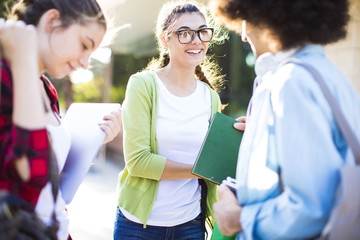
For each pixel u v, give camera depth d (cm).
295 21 128
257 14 132
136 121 209
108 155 851
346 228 112
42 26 140
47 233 134
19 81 121
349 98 130
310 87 121
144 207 212
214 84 265
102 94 902
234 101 1011
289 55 137
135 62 1038
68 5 140
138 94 212
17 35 120
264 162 132
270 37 135
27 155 122
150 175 206
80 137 176
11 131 123
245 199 137
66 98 625
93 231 422
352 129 121
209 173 189
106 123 181
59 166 153
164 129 214
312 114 117
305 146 117
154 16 629
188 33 213
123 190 219
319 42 133
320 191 115
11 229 116
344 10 134
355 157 118
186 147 219
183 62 218
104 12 152
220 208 146
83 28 142
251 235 128
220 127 194
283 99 121
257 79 151
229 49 1002
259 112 137
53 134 150
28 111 122
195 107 223
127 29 694
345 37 139
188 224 222
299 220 117
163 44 231
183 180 219
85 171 171
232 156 192
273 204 126
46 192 137
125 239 219
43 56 141
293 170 117
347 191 111
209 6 151
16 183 125
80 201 531
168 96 218
